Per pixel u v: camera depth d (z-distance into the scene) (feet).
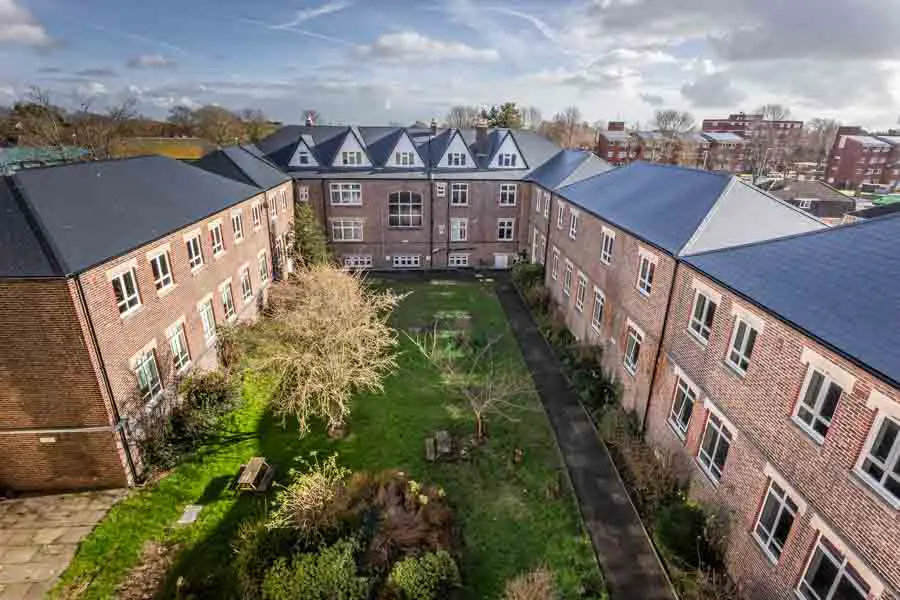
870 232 42.11
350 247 138.62
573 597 44.32
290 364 64.18
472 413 72.08
